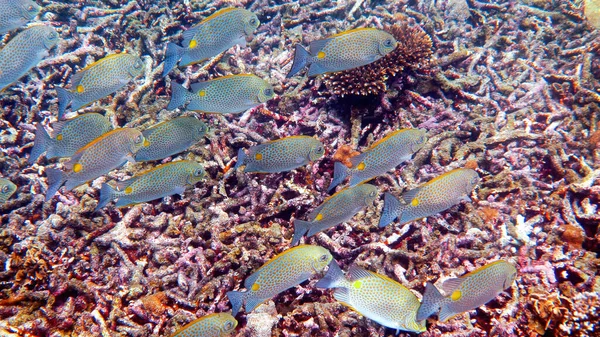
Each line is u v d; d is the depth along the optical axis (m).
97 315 1.35
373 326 1.31
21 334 1.32
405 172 1.68
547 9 2.69
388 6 2.62
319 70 1.35
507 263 1.14
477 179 1.27
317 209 1.25
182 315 1.34
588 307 1.26
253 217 1.57
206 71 2.06
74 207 1.59
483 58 2.23
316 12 2.50
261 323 1.27
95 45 2.29
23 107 1.99
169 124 1.39
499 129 1.86
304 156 1.35
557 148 1.74
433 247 1.46
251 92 1.39
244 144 1.78
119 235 1.53
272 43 2.34
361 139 1.83
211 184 1.65
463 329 1.29
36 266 1.45
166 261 1.49
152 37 2.26
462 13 2.56
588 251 1.45
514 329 1.29
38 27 1.46
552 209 1.57
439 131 1.84
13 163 1.78
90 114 1.40
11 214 1.62
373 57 1.38
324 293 1.40
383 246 1.46
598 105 1.92
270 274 1.15
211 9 2.44
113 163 1.34
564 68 2.18
